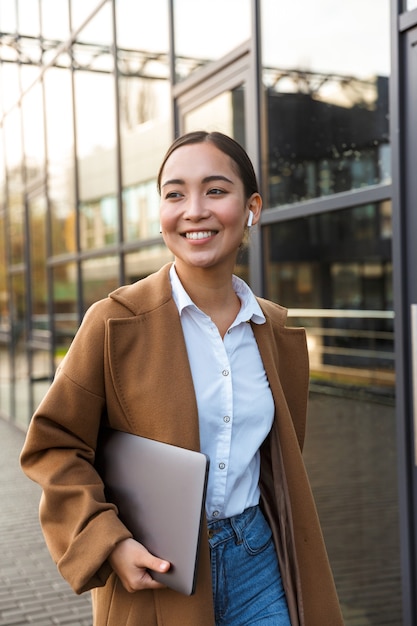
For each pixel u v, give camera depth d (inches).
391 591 119.7
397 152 108.3
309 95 133.9
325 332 146.3
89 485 53.7
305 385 65.7
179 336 56.1
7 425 391.9
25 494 256.7
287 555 60.4
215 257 56.7
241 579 58.9
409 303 107.3
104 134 253.9
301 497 60.2
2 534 212.7
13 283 429.4
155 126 206.4
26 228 389.4
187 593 50.7
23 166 386.6
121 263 240.1
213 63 166.1
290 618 59.9
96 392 55.4
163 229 58.0
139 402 54.6
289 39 139.0
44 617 152.8
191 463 51.4
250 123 151.2
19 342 415.2
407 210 107.8
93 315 56.6
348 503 130.5
